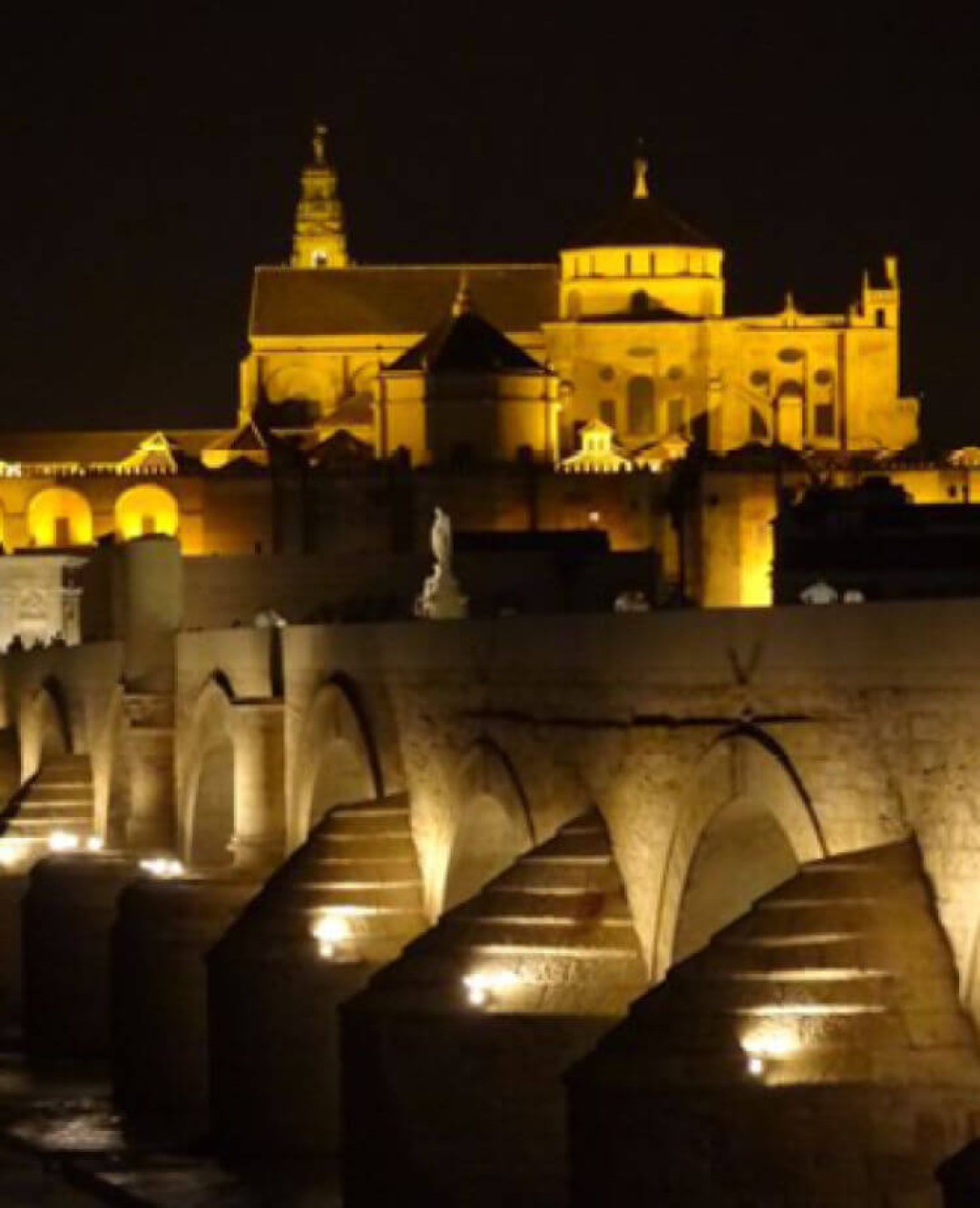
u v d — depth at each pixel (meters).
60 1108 113.56
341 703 106.06
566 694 86.12
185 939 111.31
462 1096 80.31
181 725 131.50
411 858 98.50
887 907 68.19
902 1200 66.12
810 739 72.69
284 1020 96.75
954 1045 66.69
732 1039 67.56
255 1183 94.06
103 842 145.88
